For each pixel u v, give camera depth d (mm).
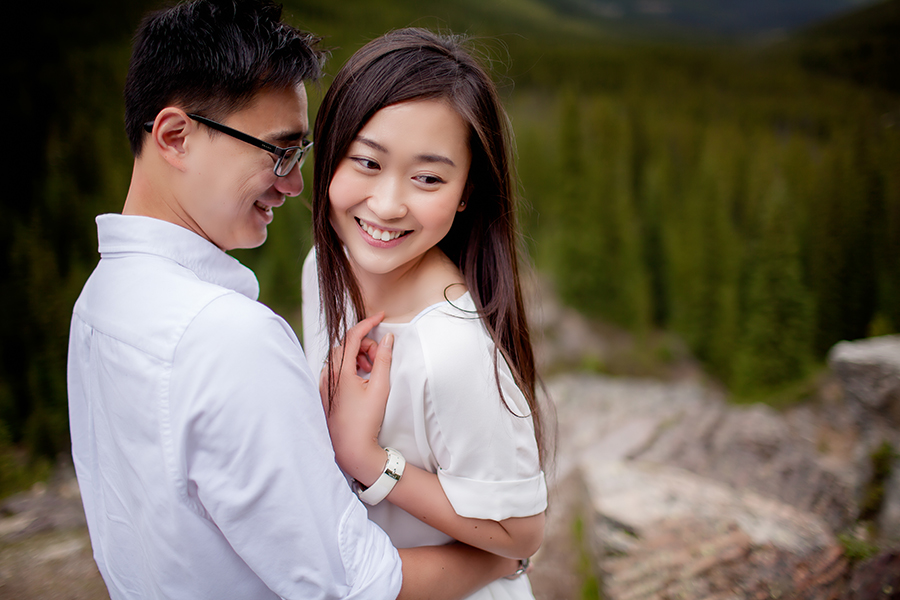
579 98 50594
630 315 24156
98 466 960
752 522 2461
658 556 2258
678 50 63562
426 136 900
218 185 890
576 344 23172
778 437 4406
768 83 51906
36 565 2557
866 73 49656
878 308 21953
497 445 932
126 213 950
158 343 770
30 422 10531
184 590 819
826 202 22969
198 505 792
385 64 913
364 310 1100
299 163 975
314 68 921
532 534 994
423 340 953
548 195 29859
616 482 2850
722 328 22250
